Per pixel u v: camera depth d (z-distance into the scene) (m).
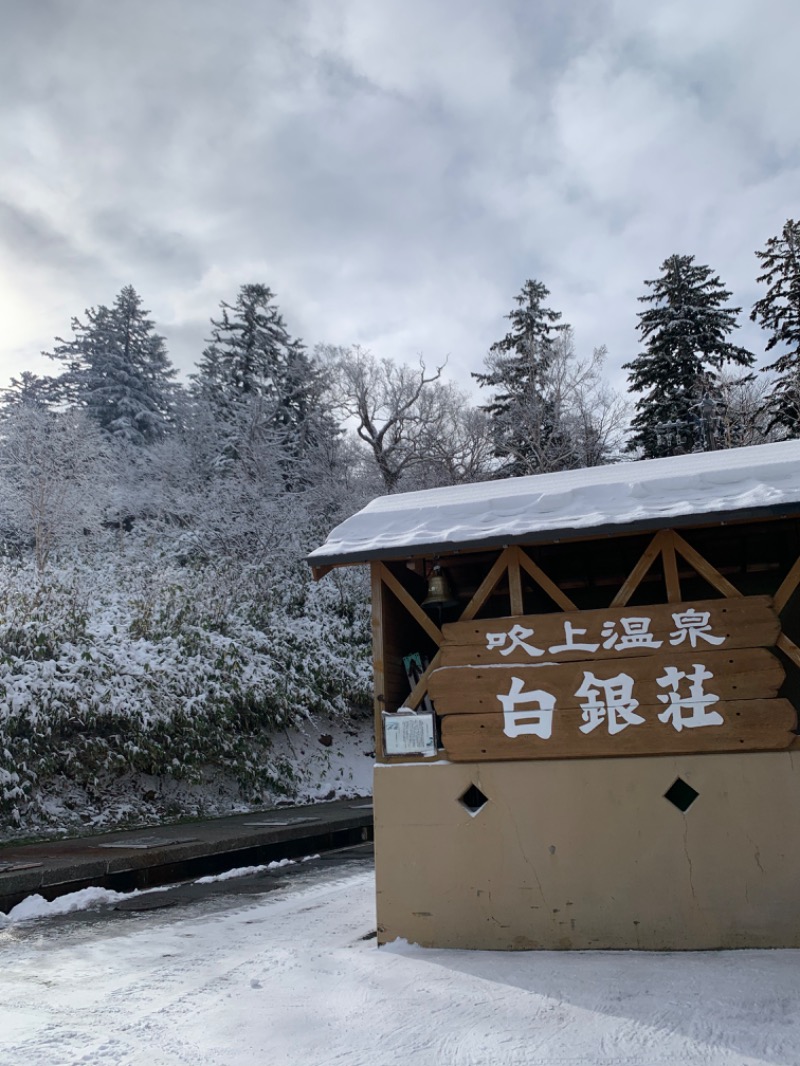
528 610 7.93
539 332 34.47
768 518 5.01
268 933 6.01
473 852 5.30
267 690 15.03
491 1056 3.36
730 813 4.96
